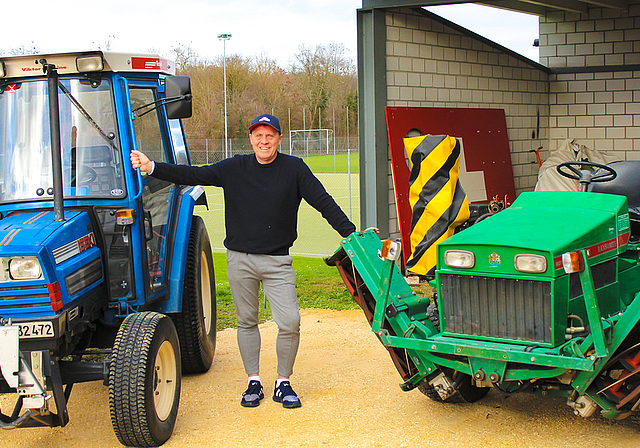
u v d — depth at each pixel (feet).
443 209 21.97
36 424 11.92
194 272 16.99
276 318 14.80
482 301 12.14
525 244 11.58
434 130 30.45
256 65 185.57
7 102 13.76
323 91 189.98
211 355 18.02
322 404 14.87
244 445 12.77
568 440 12.45
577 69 40.34
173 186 16.49
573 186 33.45
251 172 14.51
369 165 28.40
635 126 39.09
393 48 28.89
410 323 13.02
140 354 12.30
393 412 14.24
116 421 12.23
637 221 14.93
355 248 13.88
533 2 35.55
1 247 11.51
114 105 13.73
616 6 37.63
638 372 11.93
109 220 13.57
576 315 11.96
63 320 11.82
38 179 13.53
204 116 165.89
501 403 14.62
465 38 32.99
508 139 35.63
